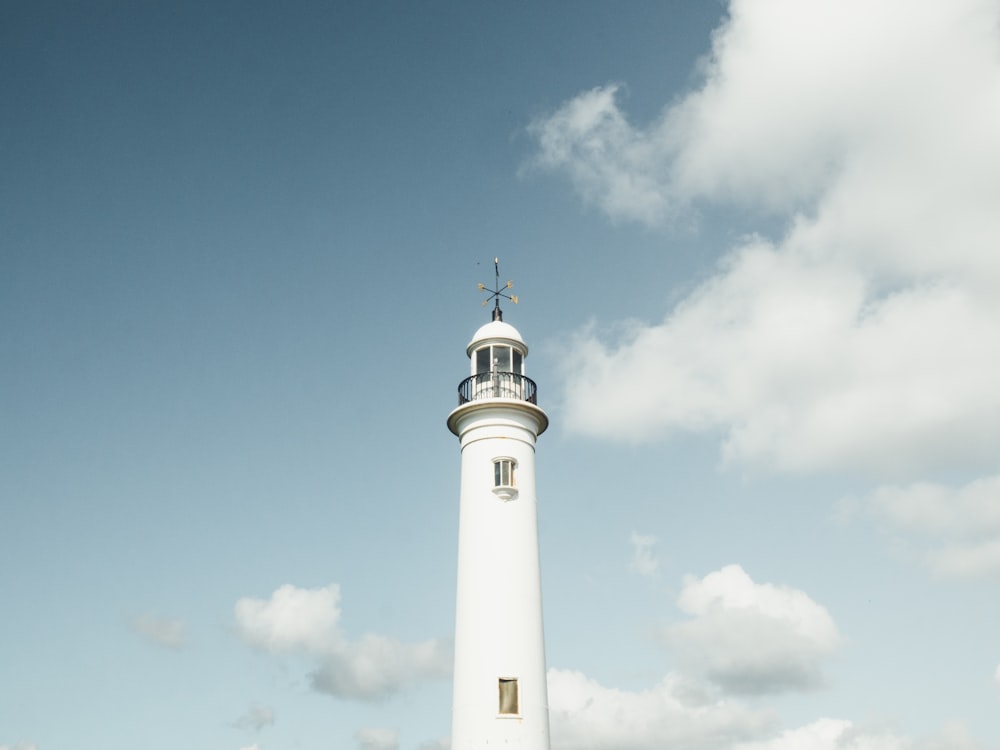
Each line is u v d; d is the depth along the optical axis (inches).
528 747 1433.3
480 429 1636.3
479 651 1481.3
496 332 1739.7
